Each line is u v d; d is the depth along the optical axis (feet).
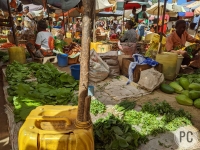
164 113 10.12
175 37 18.34
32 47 22.50
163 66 15.92
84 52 5.39
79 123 5.71
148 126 8.87
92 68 15.31
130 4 45.11
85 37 5.32
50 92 11.87
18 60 20.88
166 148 7.72
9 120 9.93
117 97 12.41
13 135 8.68
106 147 7.32
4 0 31.22
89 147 5.57
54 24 77.66
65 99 11.55
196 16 49.01
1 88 15.43
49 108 6.89
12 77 15.48
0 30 60.34
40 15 45.06
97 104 10.80
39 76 15.49
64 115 6.61
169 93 13.50
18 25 52.65
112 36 41.57
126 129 8.16
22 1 34.83
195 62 19.75
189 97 11.75
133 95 12.85
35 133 5.43
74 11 50.16
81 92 5.57
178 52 17.72
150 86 13.61
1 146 8.44
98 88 14.29
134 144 7.66
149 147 7.75
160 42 17.06
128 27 25.04
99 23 75.25
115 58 17.17
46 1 31.58
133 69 15.17
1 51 26.18
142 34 37.50
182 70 19.13
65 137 5.40
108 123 8.38
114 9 39.09
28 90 11.98
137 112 10.02
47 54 22.53
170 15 45.09
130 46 23.18
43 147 5.40
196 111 10.89
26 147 5.44
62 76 14.35
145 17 43.98
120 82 15.57
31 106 10.46
